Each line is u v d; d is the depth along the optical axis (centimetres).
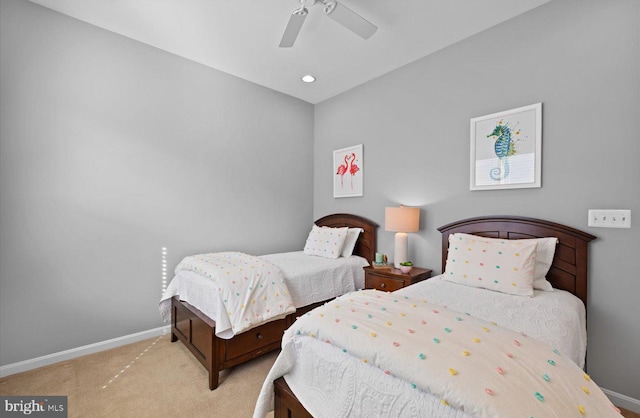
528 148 214
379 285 265
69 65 225
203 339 203
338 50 268
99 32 238
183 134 285
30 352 211
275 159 361
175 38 253
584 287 189
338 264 281
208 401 179
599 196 186
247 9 213
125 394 184
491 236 230
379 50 268
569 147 198
